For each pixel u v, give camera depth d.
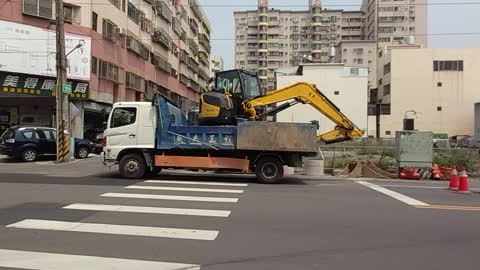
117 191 13.23
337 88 73.56
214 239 7.96
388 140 45.72
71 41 34.31
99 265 6.44
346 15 146.75
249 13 151.50
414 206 11.73
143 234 8.23
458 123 77.00
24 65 31.94
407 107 77.94
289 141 16.61
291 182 17.33
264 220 9.56
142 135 16.89
